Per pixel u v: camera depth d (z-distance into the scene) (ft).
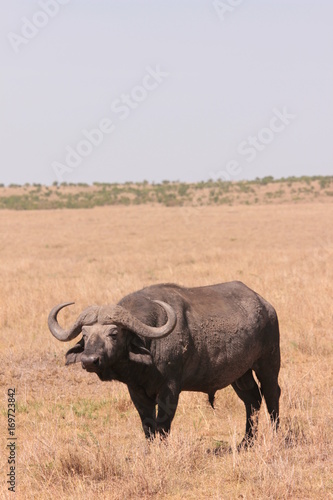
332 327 146.10
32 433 91.04
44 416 99.66
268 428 82.74
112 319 72.59
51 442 79.61
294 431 86.69
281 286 196.13
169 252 339.57
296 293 178.60
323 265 240.53
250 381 91.86
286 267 241.55
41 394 109.81
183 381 81.61
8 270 268.21
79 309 172.35
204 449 79.66
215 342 83.15
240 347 85.56
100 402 105.70
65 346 133.39
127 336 74.90
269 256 285.43
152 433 80.43
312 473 71.46
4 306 174.60
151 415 81.30
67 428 94.32
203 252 321.11
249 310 88.22
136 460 72.38
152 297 80.89
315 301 166.50
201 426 94.94
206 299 86.12
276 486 66.33
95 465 73.51
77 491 68.23
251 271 234.58
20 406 104.37
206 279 214.90
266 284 197.47
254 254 295.89
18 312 168.35
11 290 207.41
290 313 159.22
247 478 70.69
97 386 114.52
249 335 86.74
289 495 66.28
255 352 88.33
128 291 193.26
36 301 182.09
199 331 82.02
